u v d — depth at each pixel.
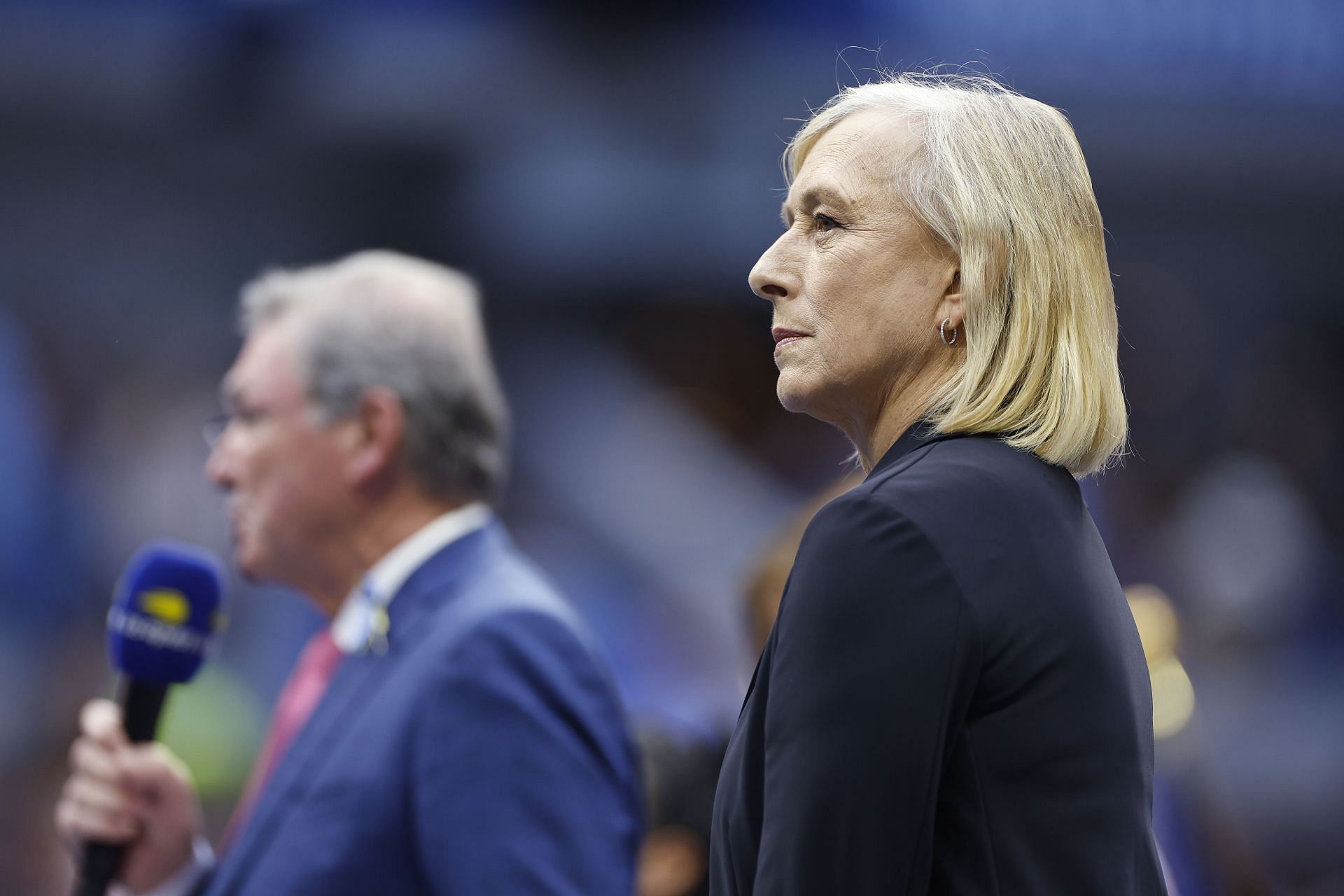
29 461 27.38
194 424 29.28
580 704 8.04
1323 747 29.44
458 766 7.77
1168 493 34.00
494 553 8.86
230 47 28.27
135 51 28.12
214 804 22.66
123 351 30.28
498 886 7.51
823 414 5.40
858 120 5.34
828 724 4.55
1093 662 4.78
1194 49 31.77
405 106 29.30
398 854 7.85
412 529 8.91
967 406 5.02
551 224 31.48
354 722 8.23
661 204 30.95
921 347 5.15
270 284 9.51
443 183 31.11
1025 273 5.04
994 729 4.64
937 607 4.60
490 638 8.09
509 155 30.66
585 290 33.50
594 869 7.67
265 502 8.97
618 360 33.97
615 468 32.75
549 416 33.19
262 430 9.02
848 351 5.18
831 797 4.49
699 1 29.86
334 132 29.72
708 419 34.19
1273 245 34.28
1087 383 5.04
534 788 7.72
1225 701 29.72
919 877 4.53
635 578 29.59
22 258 30.05
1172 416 35.41
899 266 5.13
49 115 28.75
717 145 30.78
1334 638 32.41
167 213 30.73
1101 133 31.67
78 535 27.11
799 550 4.89
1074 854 4.62
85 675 24.64
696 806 10.66
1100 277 5.20
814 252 5.28
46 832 19.91
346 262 9.58
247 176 30.72
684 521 31.92
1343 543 35.06
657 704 23.42
